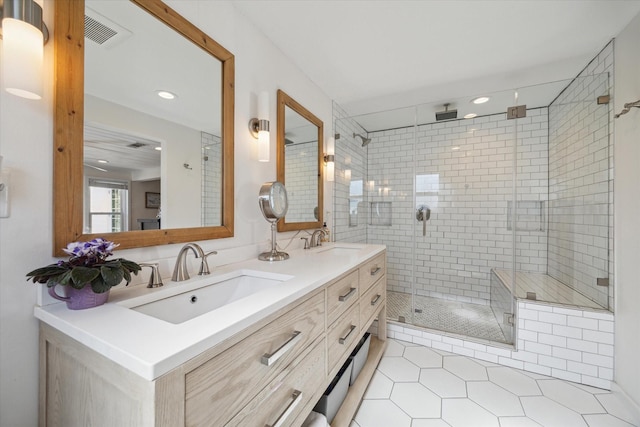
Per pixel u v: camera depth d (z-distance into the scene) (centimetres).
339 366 121
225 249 135
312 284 95
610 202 170
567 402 152
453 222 304
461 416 140
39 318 70
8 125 69
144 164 101
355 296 142
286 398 81
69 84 79
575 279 209
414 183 314
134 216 97
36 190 74
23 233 72
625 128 157
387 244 333
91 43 85
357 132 310
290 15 149
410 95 254
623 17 149
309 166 215
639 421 137
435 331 219
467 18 151
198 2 121
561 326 177
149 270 101
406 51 183
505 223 280
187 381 49
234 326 60
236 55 143
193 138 120
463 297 301
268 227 168
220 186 133
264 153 149
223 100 133
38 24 67
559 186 235
